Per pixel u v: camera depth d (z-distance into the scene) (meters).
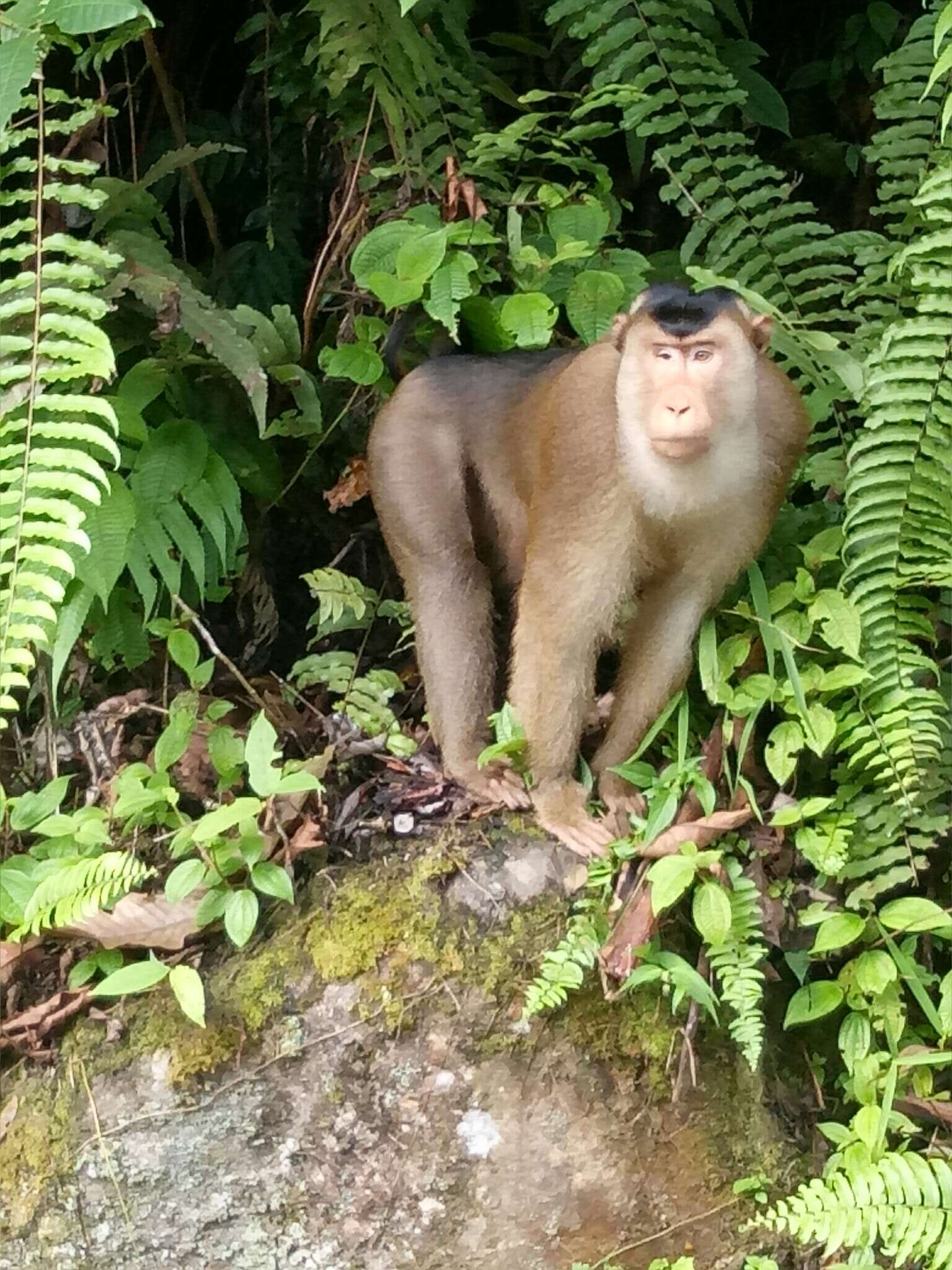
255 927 1.83
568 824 1.89
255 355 1.94
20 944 1.83
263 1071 1.78
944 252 1.85
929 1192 1.68
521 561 2.07
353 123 2.29
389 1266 1.76
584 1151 1.77
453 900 1.83
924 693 1.88
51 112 2.15
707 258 2.18
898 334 1.83
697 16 2.31
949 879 1.96
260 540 2.29
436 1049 1.78
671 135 2.28
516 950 1.81
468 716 2.00
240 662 2.28
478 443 2.03
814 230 2.15
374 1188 1.76
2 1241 1.78
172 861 1.88
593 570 1.85
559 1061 1.79
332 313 2.33
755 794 1.91
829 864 1.83
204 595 2.09
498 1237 1.76
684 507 1.78
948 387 1.83
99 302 1.81
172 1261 1.77
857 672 1.86
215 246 2.46
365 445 2.30
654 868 1.75
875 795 1.91
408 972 1.80
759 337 1.79
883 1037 1.86
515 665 1.92
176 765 1.97
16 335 1.84
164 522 2.02
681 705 1.93
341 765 1.98
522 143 2.30
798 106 2.59
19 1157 1.79
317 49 2.26
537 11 2.47
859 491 1.87
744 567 1.87
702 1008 1.82
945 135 2.03
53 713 2.06
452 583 2.03
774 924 1.85
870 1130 1.76
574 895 1.84
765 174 2.17
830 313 2.12
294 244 2.48
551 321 1.99
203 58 2.52
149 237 2.11
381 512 2.05
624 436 1.77
